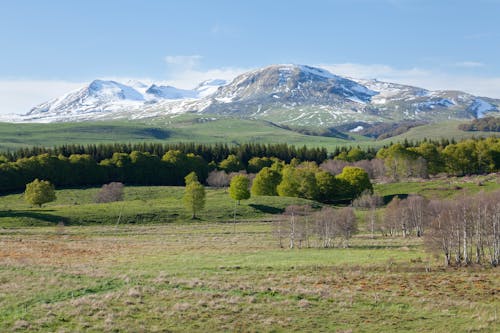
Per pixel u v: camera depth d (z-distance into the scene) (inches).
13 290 1871.3
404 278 2294.5
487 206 3078.2
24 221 4532.5
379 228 4357.8
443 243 2706.7
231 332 1505.9
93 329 1486.2
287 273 2390.5
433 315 1705.2
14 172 7047.2
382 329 1561.3
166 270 2413.9
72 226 4515.3
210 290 1958.7
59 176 7460.6
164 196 6737.2
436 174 7539.4
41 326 1498.5
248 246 3457.2
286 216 4377.5
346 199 6333.7
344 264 2620.6
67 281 2027.6
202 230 4375.0
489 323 1621.6
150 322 1563.7
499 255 2773.1
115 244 3496.6
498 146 7401.6
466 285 2162.9
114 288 1955.0
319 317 1663.4
